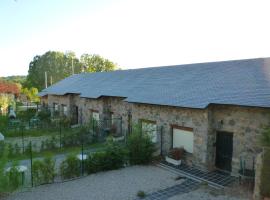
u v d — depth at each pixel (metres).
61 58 62.81
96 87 23.97
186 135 13.16
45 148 17.19
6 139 19.94
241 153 10.88
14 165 10.17
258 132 10.26
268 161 8.20
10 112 29.81
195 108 11.98
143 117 15.95
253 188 9.50
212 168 12.05
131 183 10.64
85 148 17.17
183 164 12.91
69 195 9.49
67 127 23.94
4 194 9.55
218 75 14.43
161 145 14.51
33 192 9.80
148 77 20.16
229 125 11.32
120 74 25.44
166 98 14.16
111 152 12.63
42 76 61.62
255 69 13.23
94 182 10.78
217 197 9.07
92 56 67.75
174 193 9.61
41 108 34.72
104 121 20.70
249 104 9.99
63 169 11.53
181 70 18.45
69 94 27.19
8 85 53.38
